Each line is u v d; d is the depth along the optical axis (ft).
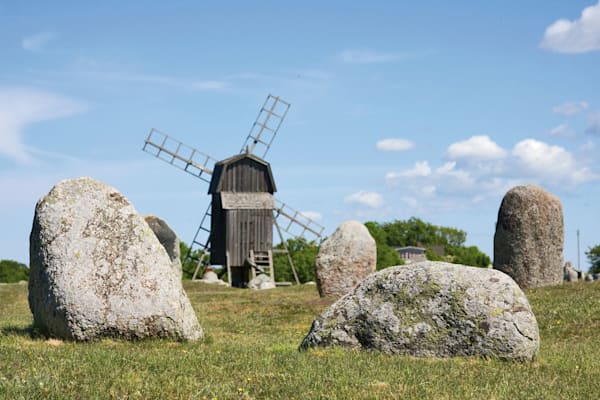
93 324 59.98
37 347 54.80
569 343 73.82
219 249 224.53
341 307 55.98
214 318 100.73
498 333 52.85
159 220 125.39
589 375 49.44
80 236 61.72
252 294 138.00
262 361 49.11
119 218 62.80
